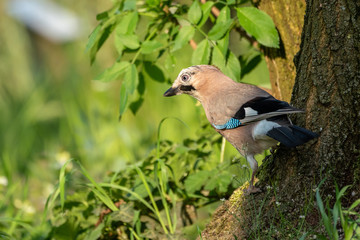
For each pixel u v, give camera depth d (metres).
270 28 8.36
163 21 9.77
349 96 6.88
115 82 15.45
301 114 7.26
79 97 16.25
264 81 13.06
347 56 6.86
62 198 8.31
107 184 8.78
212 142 10.18
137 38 9.09
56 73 18.19
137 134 14.12
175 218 8.77
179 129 14.01
